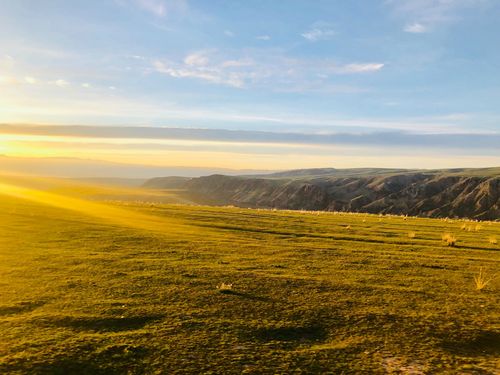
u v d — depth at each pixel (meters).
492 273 21.62
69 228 35.22
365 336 12.60
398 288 18.03
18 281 17.72
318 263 23.28
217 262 22.80
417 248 29.70
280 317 13.98
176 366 10.26
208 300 15.55
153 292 16.41
